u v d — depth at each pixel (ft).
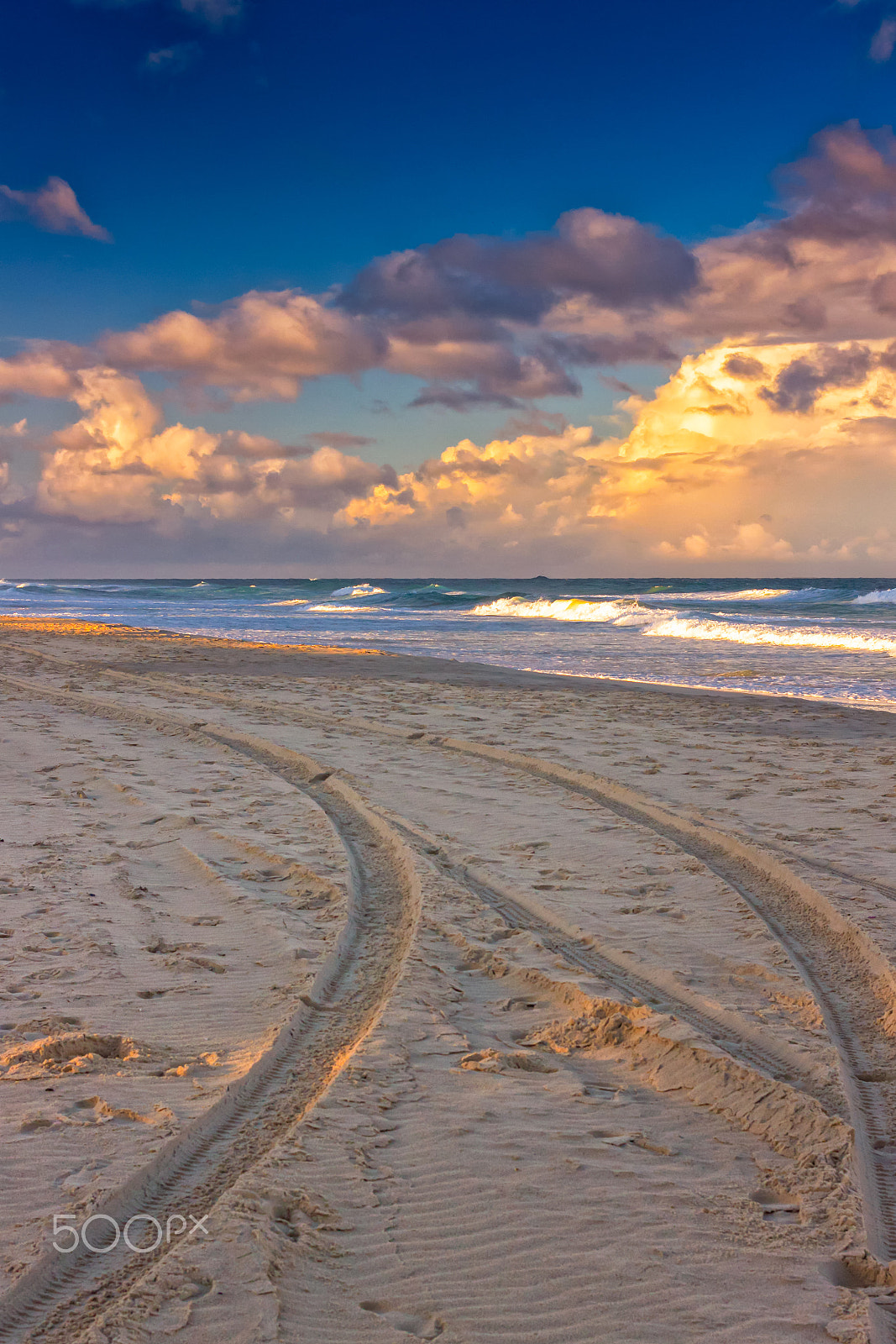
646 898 18.78
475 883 19.75
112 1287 7.95
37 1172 9.49
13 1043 12.49
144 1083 11.43
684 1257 8.50
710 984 14.74
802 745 35.17
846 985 14.92
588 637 100.99
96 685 50.65
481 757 32.91
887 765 31.58
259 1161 9.84
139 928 16.90
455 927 17.03
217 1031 12.98
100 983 14.53
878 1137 10.71
